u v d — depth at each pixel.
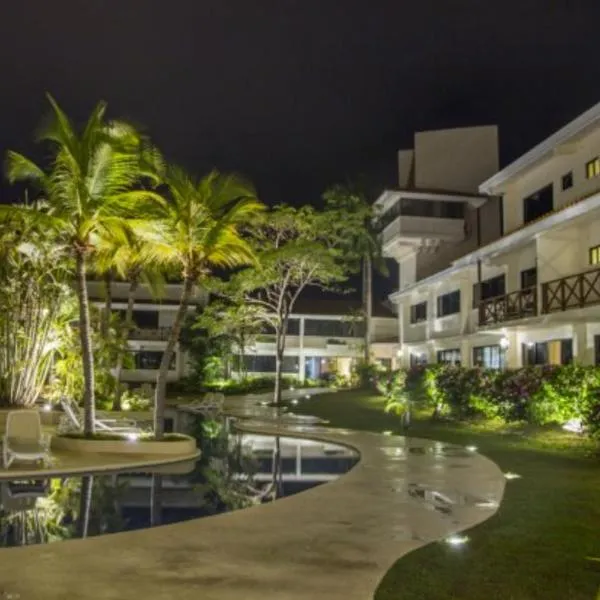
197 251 19.98
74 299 29.38
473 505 11.71
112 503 12.37
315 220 40.28
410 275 49.16
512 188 32.12
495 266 33.62
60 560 8.21
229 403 43.56
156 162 19.67
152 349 58.38
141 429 23.94
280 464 17.92
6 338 27.48
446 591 7.09
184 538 9.35
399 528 10.03
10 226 26.17
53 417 26.86
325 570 7.92
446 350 41.88
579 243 25.67
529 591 7.06
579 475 14.84
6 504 12.13
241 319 43.22
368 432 24.81
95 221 18.89
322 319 69.94
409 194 46.56
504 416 24.33
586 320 24.83
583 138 26.11
